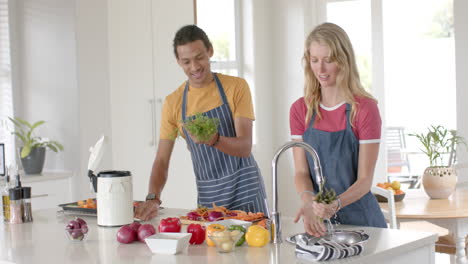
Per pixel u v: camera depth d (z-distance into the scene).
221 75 3.02
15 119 4.75
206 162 2.99
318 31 2.35
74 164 4.56
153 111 5.04
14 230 2.49
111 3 4.72
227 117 2.98
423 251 2.11
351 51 2.36
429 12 6.16
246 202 2.96
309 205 2.10
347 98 2.37
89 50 4.57
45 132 4.70
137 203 2.71
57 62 4.60
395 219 3.19
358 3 6.14
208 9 6.10
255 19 6.37
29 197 2.69
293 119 2.58
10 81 4.75
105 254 1.99
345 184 2.44
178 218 2.38
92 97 4.59
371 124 2.35
